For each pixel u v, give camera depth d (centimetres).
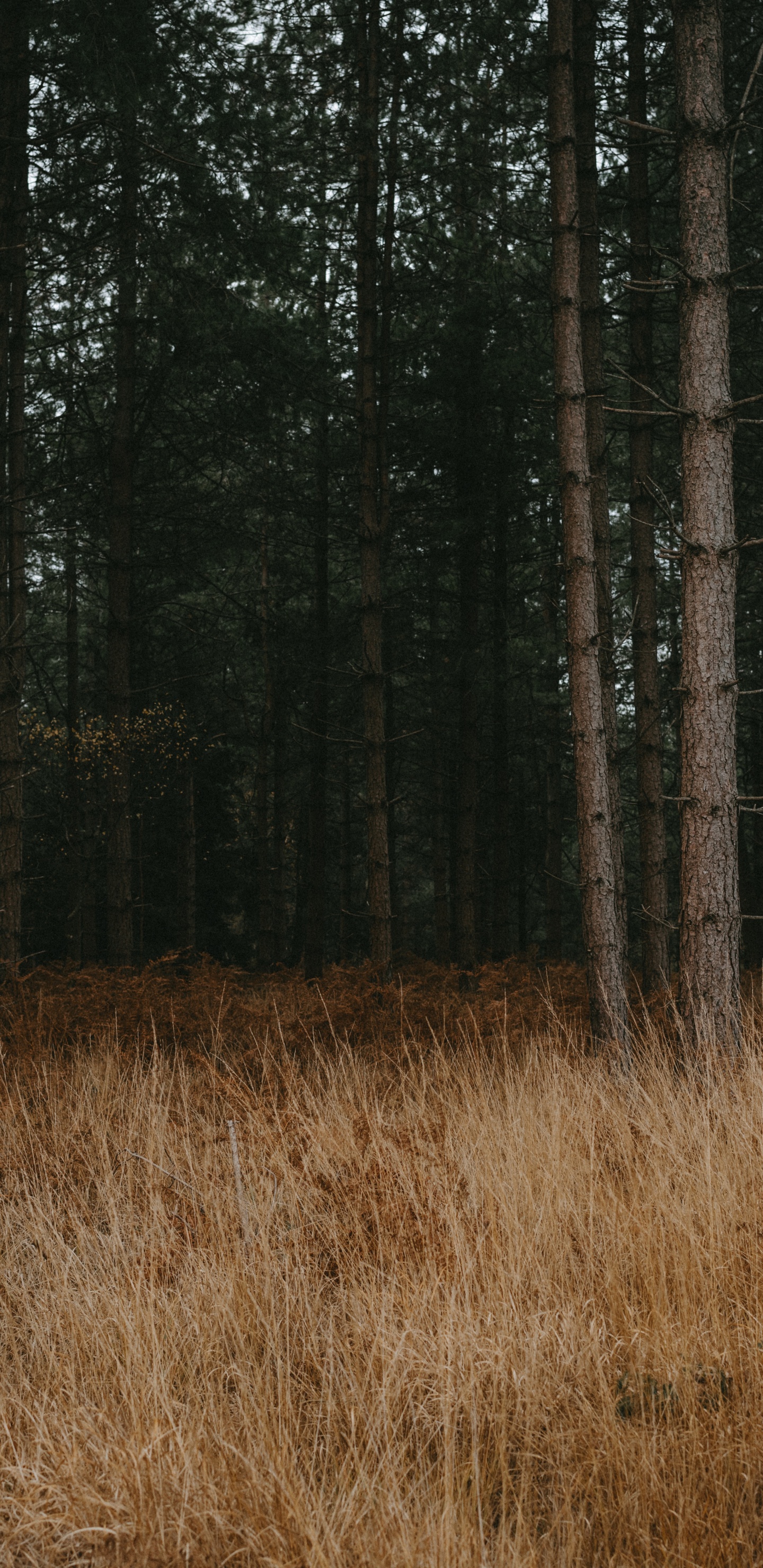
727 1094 488
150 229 1031
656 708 987
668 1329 293
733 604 611
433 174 1152
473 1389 272
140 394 1333
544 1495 256
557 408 720
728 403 607
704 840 599
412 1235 367
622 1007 671
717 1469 246
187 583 1482
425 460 1319
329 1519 238
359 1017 814
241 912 2484
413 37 1082
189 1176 459
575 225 721
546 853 2011
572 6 728
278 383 1103
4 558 1051
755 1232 347
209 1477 249
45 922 2069
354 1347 311
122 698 1227
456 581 1578
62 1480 253
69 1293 351
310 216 1151
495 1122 475
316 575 1574
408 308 1230
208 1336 323
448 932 1873
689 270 609
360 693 1526
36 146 979
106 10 866
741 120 595
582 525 707
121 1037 786
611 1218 362
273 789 2148
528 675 1448
